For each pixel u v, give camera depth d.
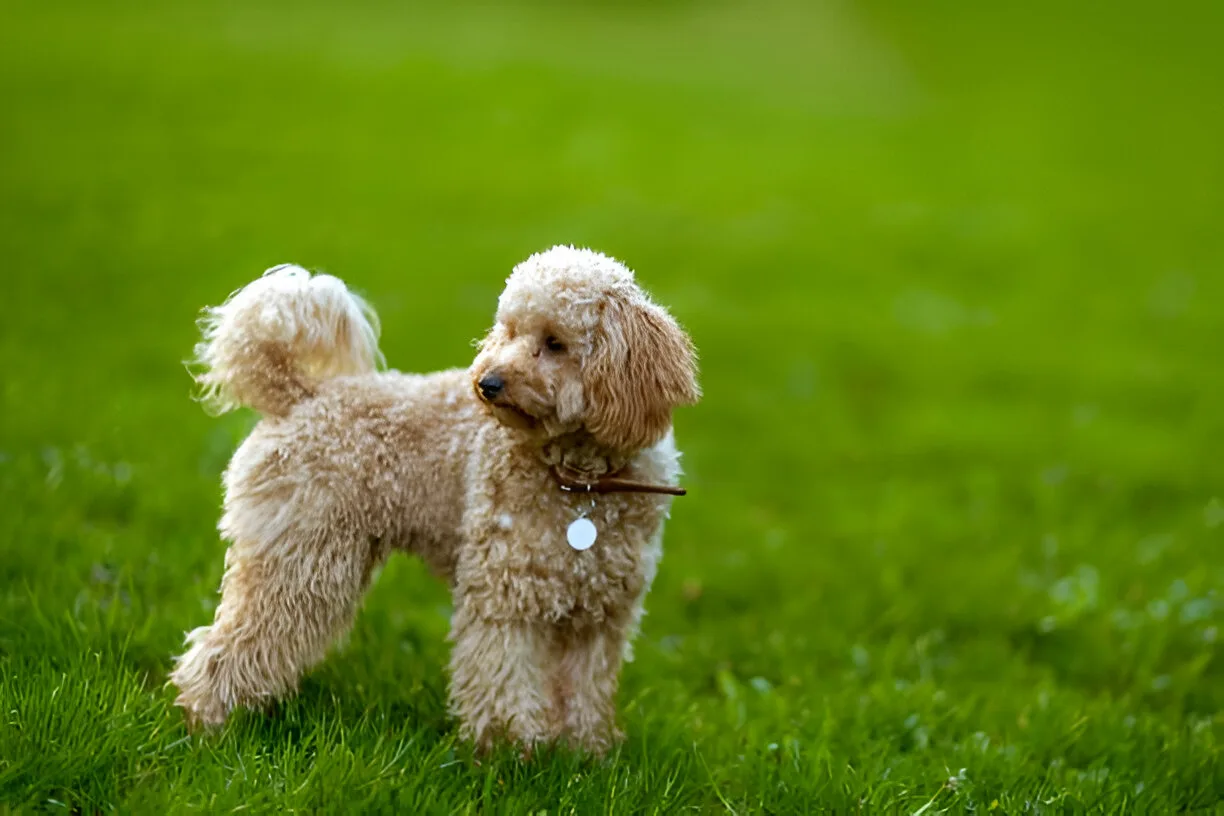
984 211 17.91
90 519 6.25
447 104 20.38
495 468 4.25
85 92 17.69
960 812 4.28
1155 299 14.62
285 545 4.25
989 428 10.41
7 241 11.71
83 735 3.88
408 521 4.39
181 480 6.93
